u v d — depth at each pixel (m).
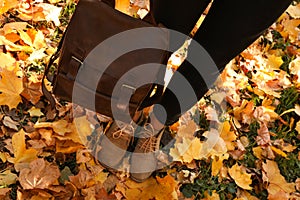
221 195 1.96
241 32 1.50
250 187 1.96
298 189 2.04
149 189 1.88
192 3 1.48
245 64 2.39
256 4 1.43
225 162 2.05
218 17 1.50
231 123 2.17
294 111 2.30
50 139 1.88
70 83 1.63
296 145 2.19
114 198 1.82
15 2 2.18
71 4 2.31
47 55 2.12
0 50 2.09
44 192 1.76
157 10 1.54
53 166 1.82
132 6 2.44
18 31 2.12
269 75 2.40
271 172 2.04
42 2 2.29
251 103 2.22
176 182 1.90
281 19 2.65
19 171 1.80
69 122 1.96
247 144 2.12
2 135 1.89
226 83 2.29
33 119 1.95
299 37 2.63
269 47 2.54
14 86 1.94
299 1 2.79
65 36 1.56
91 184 1.83
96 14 1.53
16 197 1.75
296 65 2.47
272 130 2.21
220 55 1.58
